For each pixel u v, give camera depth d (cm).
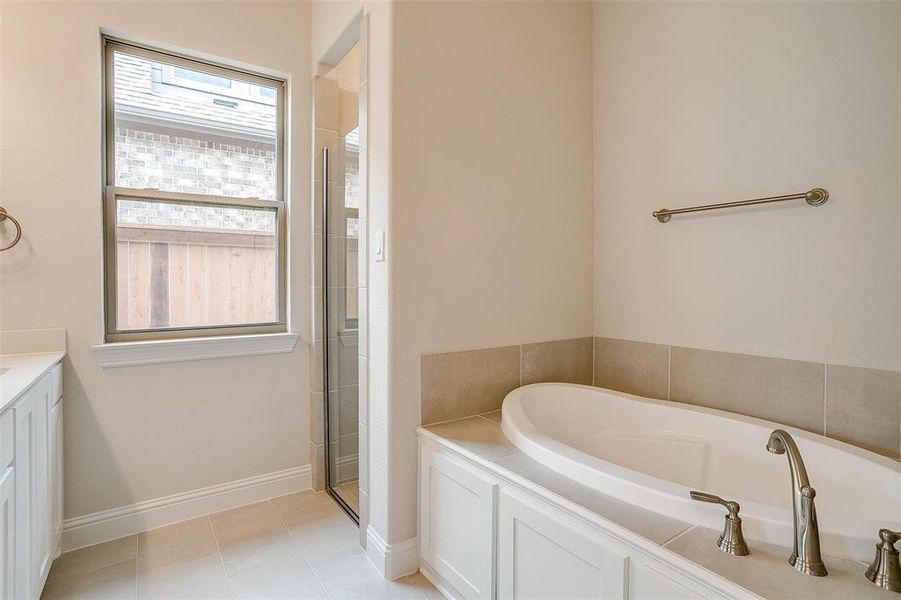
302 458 252
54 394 169
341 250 245
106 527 199
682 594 91
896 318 138
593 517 108
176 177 220
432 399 181
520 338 208
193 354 218
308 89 247
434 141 178
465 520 152
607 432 194
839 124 149
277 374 243
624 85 219
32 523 138
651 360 210
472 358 191
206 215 228
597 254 234
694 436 174
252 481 236
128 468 205
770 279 167
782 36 162
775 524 95
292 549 194
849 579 84
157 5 206
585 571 111
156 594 164
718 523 101
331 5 221
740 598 81
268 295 246
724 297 182
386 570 172
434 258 180
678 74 196
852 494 129
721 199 182
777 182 164
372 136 178
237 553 191
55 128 185
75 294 191
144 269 213
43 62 183
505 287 202
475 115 190
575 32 227
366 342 186
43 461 152
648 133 209
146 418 209
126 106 209
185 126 222
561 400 202
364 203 185
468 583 151
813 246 156
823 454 138
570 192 226
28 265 182
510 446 155
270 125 244
